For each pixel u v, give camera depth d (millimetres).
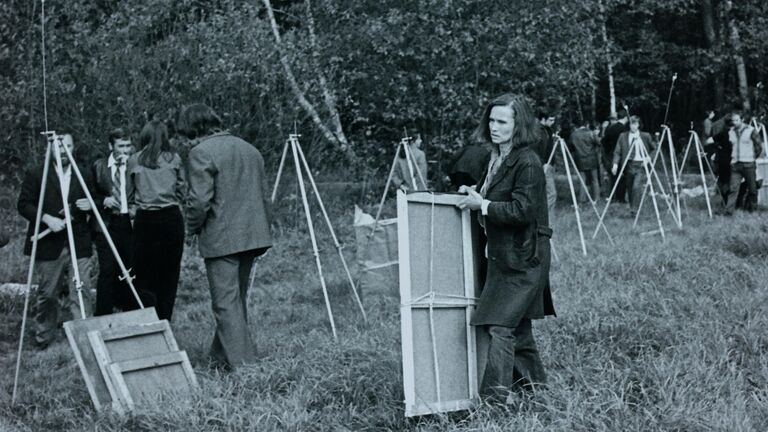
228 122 17047
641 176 20125
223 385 7496
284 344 9078
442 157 22031
